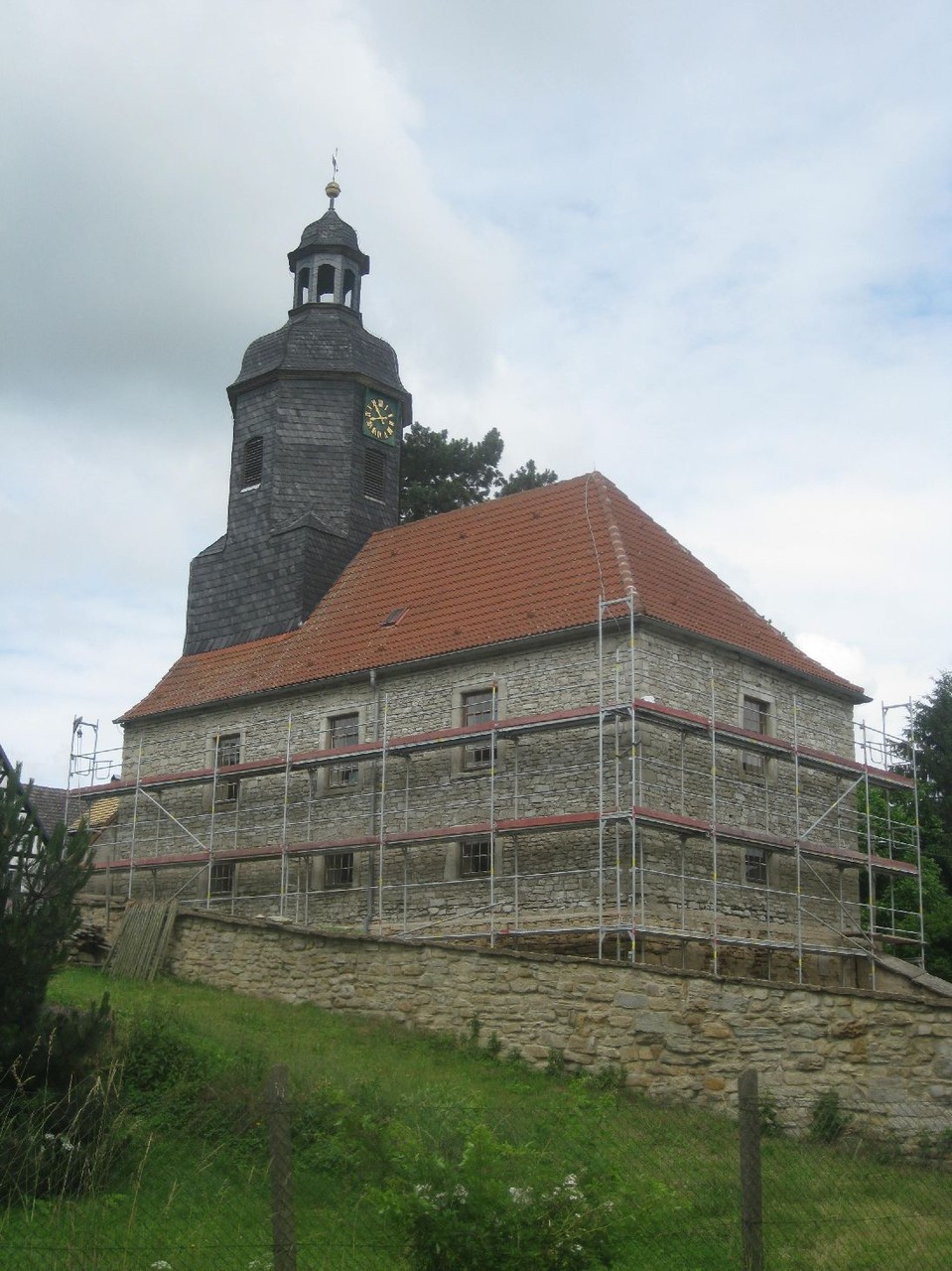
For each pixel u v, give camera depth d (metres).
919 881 30.47
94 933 26.59
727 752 28.81
